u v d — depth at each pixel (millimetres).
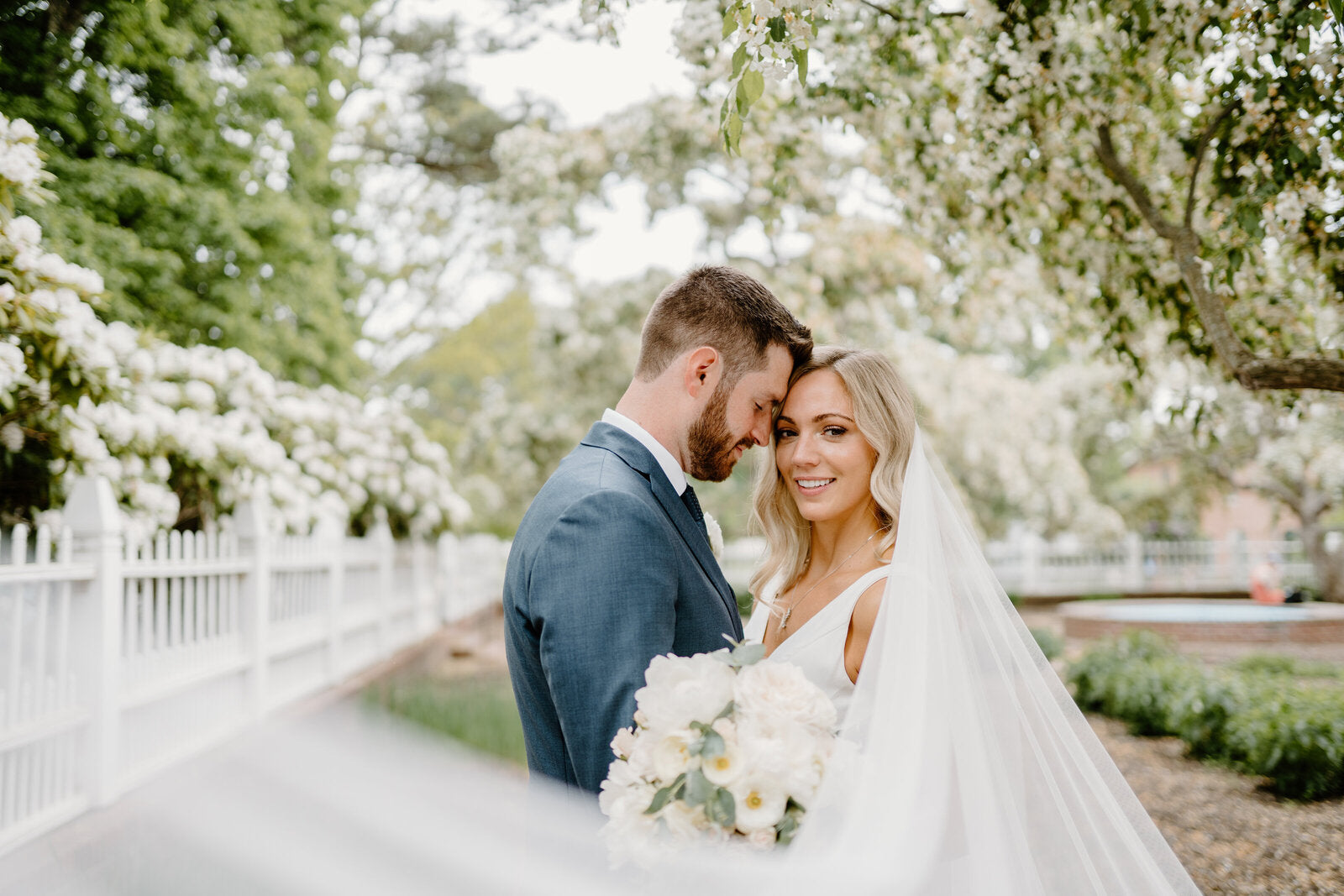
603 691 1679
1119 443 19391
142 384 5039
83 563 3496
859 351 2521
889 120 4367
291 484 6688
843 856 1561
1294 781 4762
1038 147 3854
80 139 6141
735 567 19938
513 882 3453
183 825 3957
